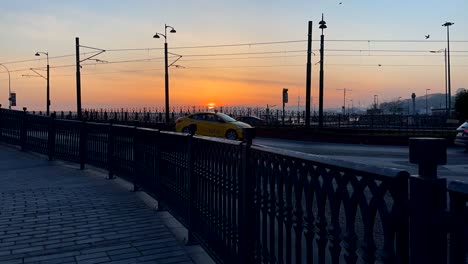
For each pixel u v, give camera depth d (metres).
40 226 5.86
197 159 4.89
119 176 9.05
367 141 24.84
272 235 2.97
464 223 1.50
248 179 3.42
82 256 4.68
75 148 11.48
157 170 6.70
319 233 2.35
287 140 27.70
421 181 1.63
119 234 5.48
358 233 2.19
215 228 4.26
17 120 15.66
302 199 2.59
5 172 10.73
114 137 9.34
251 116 39.41
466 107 30.05
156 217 6.31
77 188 8.59
